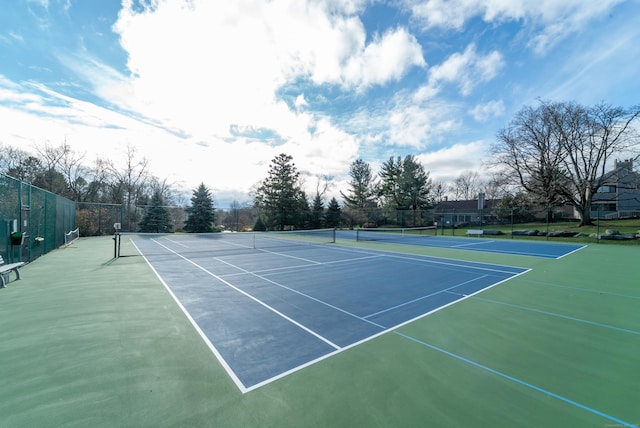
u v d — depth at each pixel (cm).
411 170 3869
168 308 518
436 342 382
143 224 2886
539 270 914
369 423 225
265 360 331
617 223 2717
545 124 2753
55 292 620
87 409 240
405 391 270
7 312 490
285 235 2666
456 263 1048
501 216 3167
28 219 977
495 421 228
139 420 228
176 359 331
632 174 2734
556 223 2917
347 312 504
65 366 313
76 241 1867
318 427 220
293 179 3416
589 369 314
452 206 5075
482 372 306
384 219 3412
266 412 238
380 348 364
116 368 310
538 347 368
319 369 311
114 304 539
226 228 3375
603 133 2572
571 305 549
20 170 2791
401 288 677
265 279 767
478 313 501
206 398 258
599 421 229
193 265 980
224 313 495
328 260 1112
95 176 3231
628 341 387
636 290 666
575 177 2772
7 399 253
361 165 4612
